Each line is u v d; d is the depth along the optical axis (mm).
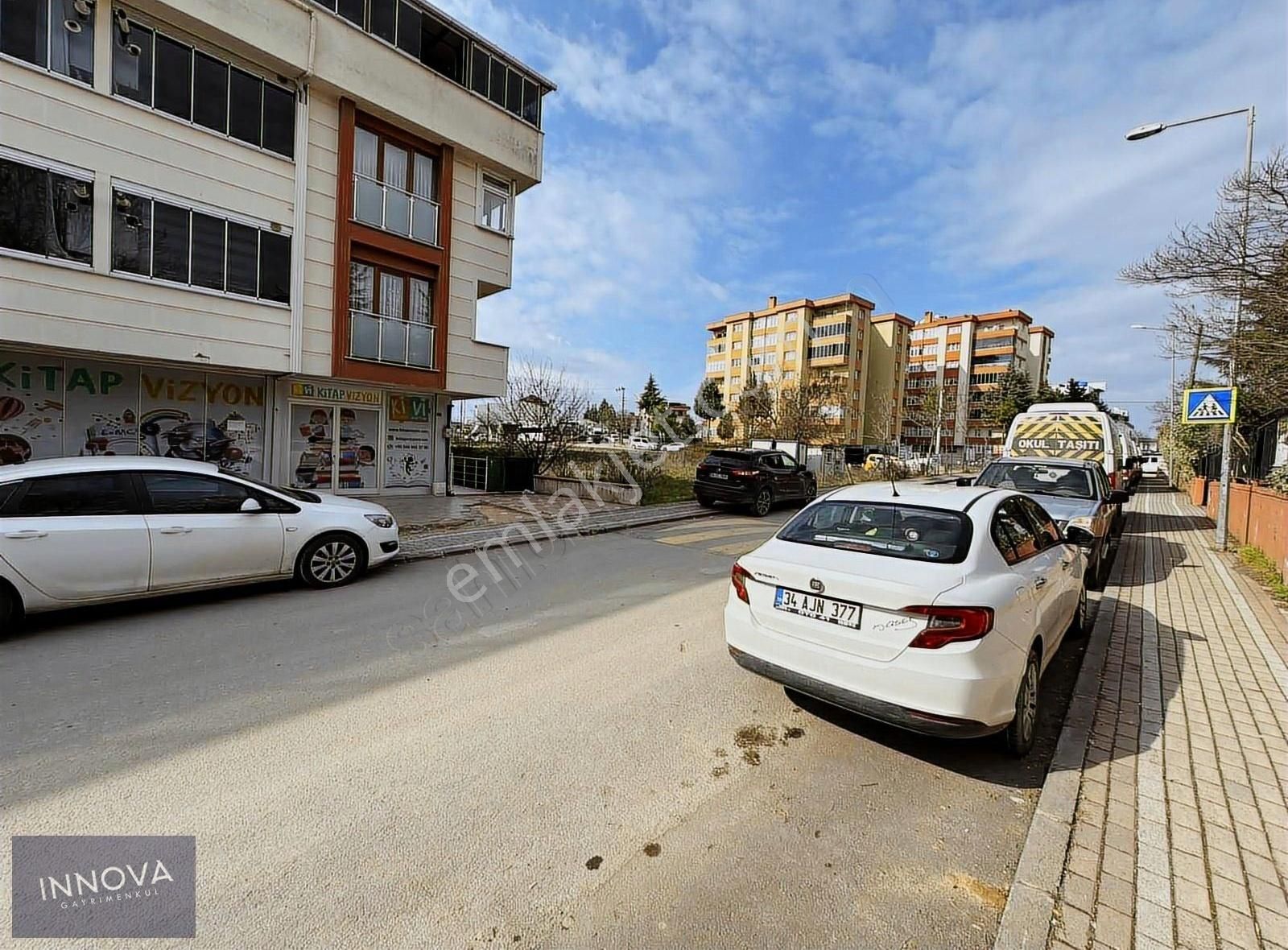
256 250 11883
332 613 5809
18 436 10578
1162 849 2607
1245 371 9281
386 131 13672
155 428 11836
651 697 4098
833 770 3273
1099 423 11594
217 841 2584
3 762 3131
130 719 3639
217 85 11352
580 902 2293
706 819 2826
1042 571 3967
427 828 2695
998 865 2566
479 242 15539
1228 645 5227
